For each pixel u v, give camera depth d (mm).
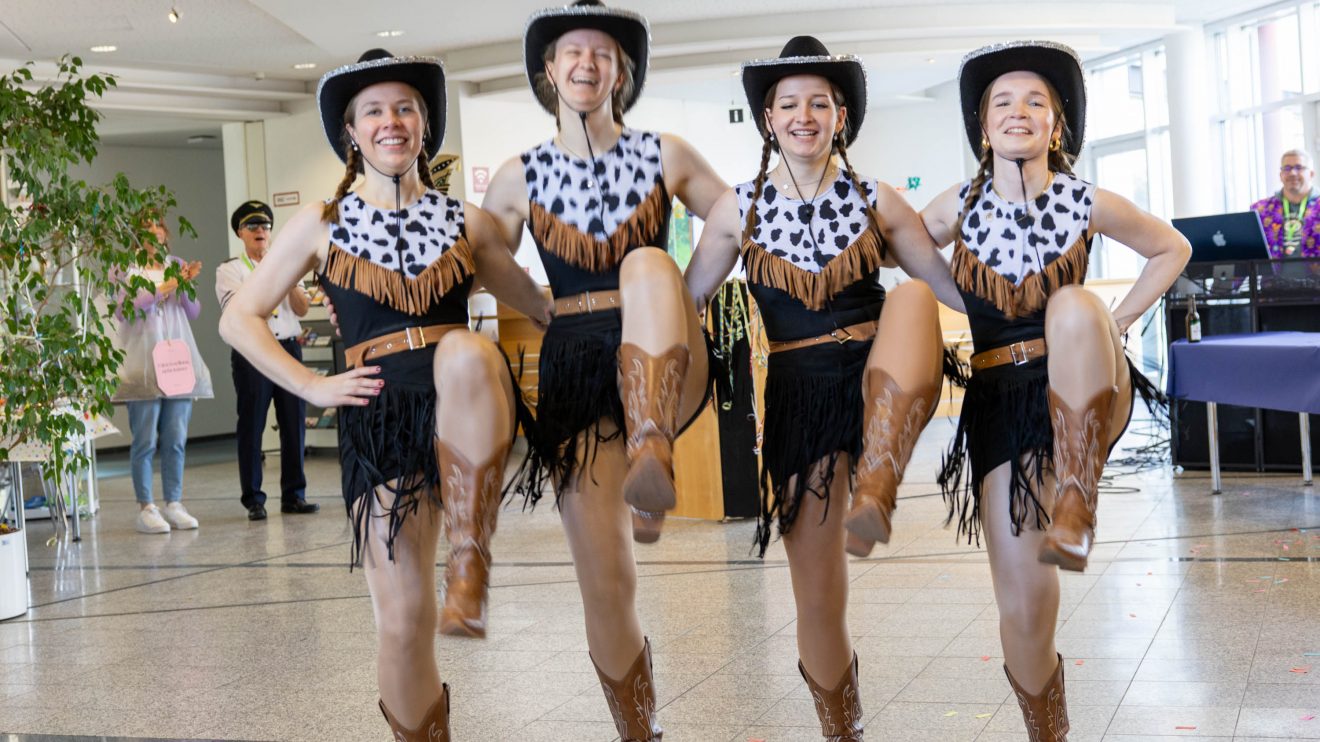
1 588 5480
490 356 2607
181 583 6184
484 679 4141
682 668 4105
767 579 5375
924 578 5254
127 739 3725
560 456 2969
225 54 11078
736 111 13969
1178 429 7688
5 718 4016
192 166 15188
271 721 3820
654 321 2646
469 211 2904
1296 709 3332
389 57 2896
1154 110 13977
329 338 11938
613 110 3014
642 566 5809
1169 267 2811
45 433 5480
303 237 2828
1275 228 8172
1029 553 2760
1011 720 3410
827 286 2889
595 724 3621
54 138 5535
